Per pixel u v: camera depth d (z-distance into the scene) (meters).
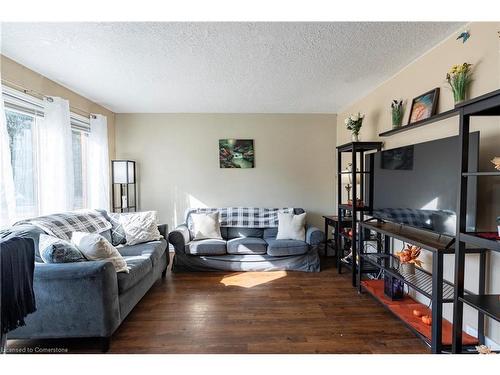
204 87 3.09
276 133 4.25
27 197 2.59
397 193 2.39
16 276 1.40
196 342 1.90
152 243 3.05
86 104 3.48
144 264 2.44
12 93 2.36
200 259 3.38
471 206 1.63
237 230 3.89
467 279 1.86
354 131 3.08
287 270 3.40
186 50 2.20
